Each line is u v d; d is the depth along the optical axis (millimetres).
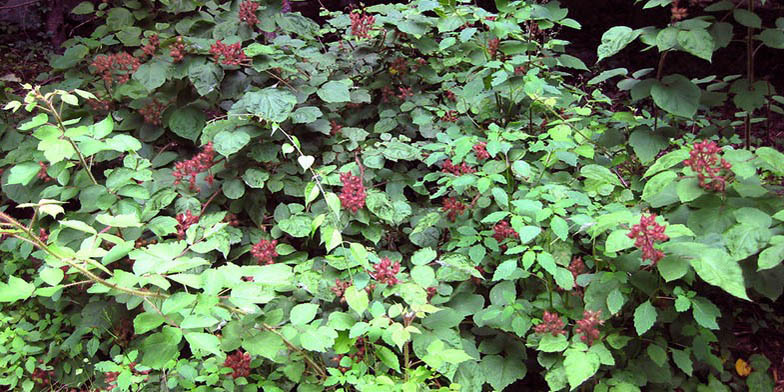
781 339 3137
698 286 2840
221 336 2477
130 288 1969
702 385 2744
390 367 2396
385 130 3422
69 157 2355
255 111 2871
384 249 3143
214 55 3078
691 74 6402
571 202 2367
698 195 2303
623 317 2590
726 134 3752
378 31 3535
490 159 2990
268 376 2547
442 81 3668
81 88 3721
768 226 2150
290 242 3234
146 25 3936
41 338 3180
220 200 3113
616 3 6848
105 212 2758
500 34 3088
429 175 3025
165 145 3592
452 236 2900
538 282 2760
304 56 3297
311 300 2744
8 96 3996
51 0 7398
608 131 3193
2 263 3602
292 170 3156
